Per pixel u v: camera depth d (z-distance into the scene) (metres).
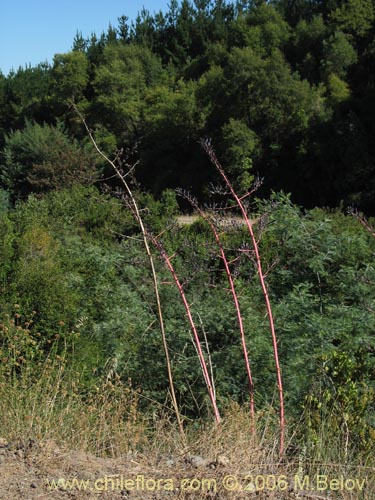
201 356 4.66
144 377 5.51
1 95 51.53
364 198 31.45
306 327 5.52
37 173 34.38
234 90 36.66
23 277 7.32
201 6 59.50
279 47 44.66
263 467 3.49
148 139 39.84
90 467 3.47
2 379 5.36
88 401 4.89
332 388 4.56
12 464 3.42
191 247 5.73
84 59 45.34
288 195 6.99
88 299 6.91
